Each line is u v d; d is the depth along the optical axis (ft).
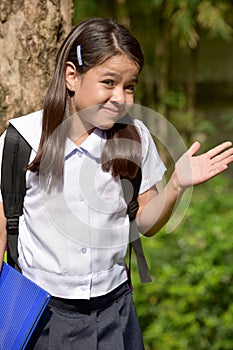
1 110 10.89
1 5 10.89
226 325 16.37
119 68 8.18
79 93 8.41
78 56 8.35
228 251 17.67
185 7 24.11
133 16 27.89
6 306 8.67
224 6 25.26
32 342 8.71
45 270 8.65
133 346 9.00
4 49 10.93
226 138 31.86
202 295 16.74
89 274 8.66
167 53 28.25
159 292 16.83
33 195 8.61
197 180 8.55
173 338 16.19
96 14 26.03
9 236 8.73
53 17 11.03
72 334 8.63
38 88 10.96
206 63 33.04
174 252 17.83
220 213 20.10
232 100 32.99
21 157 8.59
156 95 28.94
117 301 8.96
